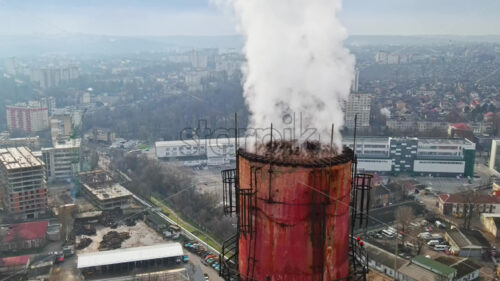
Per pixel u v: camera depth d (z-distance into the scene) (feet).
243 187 48.01
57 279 263.70
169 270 270.05
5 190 378.12
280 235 45.03
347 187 46.52
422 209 348.38
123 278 263.70
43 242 311.27
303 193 44.19
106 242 316.40
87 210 377.50
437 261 247.50
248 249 47.50
